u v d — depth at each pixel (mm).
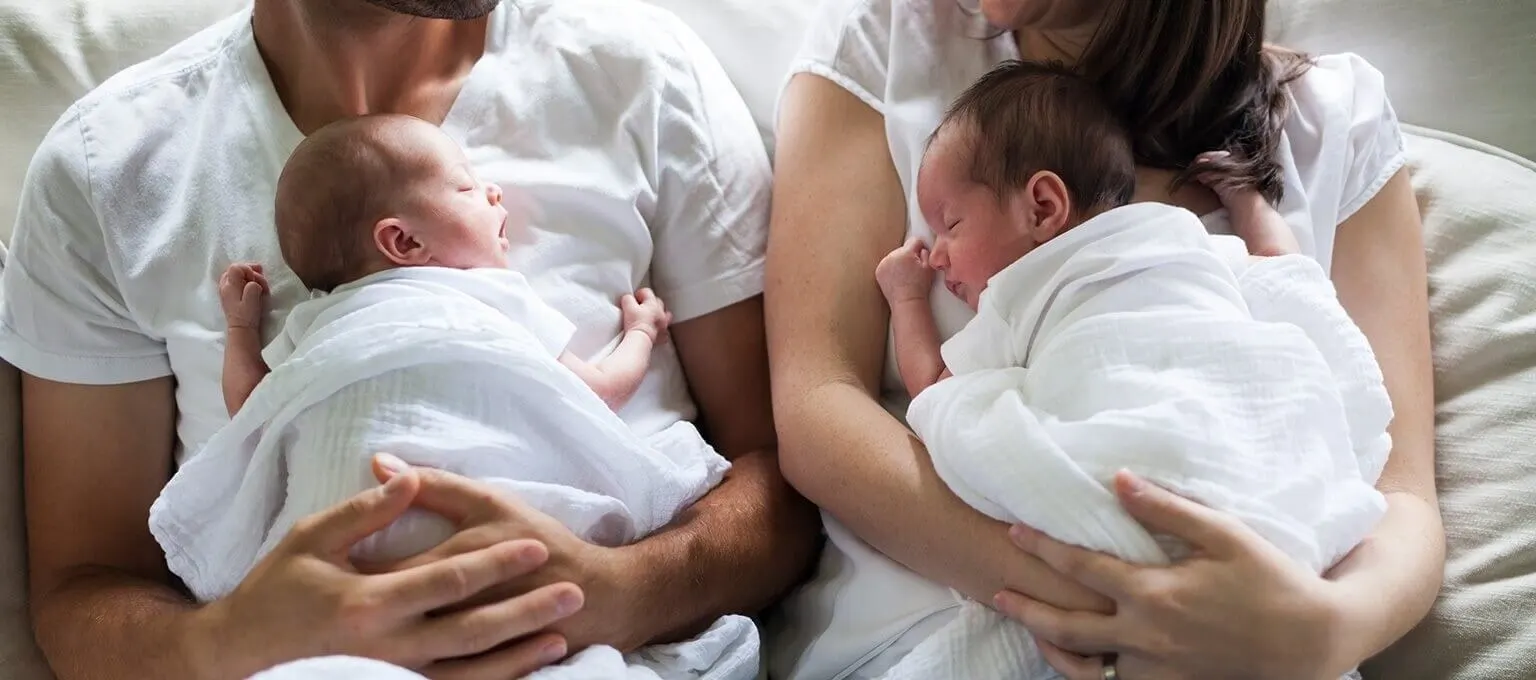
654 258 1296
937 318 1202
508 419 1046
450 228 1100
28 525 1202
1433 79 1411
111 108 1202
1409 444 1176
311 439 1016
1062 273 1078
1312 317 1089
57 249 1161
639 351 1193
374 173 1084
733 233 1291
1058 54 1301
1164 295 1057
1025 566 1039
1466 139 1389
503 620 954
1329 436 1036
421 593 939
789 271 1234
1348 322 1100
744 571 1163
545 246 1199
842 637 1170
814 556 1302
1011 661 1063
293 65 1217
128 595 1123
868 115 1265
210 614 1012
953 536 1076
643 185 1252
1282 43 1458
